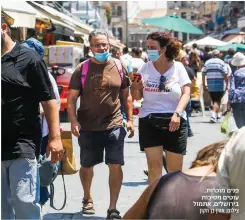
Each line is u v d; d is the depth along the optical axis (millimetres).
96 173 13820
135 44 115875
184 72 9875
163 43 9750
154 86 9781
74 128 9820
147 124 9789
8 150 7148
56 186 12523
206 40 50719
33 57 7223
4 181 7242
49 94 7363
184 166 13719
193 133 21594
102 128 9914
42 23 25047
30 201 7180
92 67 9906
